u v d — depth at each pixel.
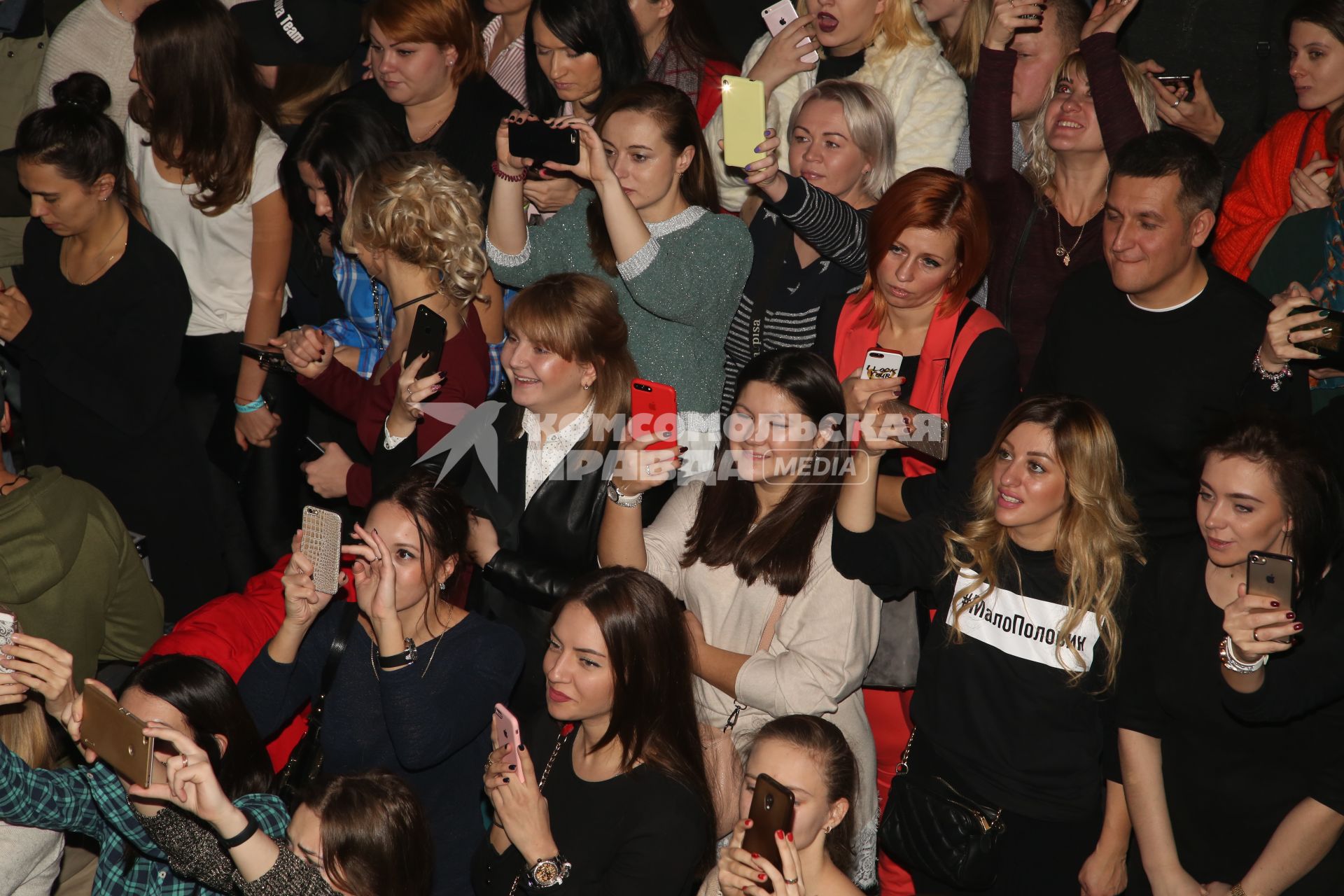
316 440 4.77
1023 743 3.23
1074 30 4.28
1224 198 4.60
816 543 3.38
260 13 5.11
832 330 3.95
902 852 3.35
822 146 4.16
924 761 3.37
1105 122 4.00
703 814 3.00
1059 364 3.86
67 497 3.80
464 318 4.05
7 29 5.51
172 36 4.35
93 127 4.46
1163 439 3.63
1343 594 3.01
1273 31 5.33
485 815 3.90
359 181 4.00
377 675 3.40
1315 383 3.95
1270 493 2.93
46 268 4.71
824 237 3.97
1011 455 3.20
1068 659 3.18
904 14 4.50
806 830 2.96
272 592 3.84
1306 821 3.04
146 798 2.81
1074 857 3.28
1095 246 4.07
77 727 3.06
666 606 3.05
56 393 4.84
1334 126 3.99
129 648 4.11
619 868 2.92
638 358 4.12
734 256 4.09
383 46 4.56
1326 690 2.95
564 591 3.61
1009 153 4.14
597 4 4.52
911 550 3.38
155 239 4.68
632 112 3.98
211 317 4.80
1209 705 3.11
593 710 3.00
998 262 4.25
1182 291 3.61
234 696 3.19
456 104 4.74
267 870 2.82
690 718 3.07
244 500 4.76
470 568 3.85
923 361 3.72
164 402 4.78
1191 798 3.21
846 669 3.33
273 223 4.63
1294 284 3.48
